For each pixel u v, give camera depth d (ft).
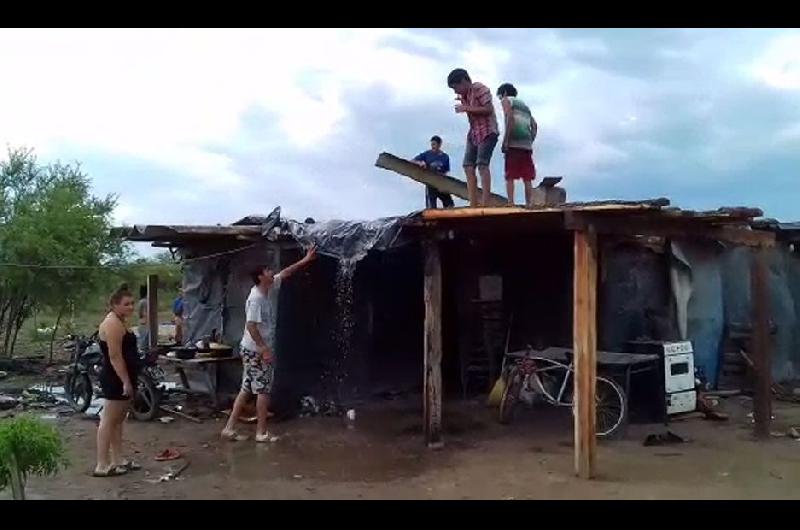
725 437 33.58
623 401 32.96
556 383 35.58
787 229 44.93
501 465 29.07
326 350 40.86
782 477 27.02
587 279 26.78
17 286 59.36
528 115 36.70
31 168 66.64
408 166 41.24
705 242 44.78
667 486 25.88
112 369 27.35
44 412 40.52
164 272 73.46
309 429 35.83
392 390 44.04
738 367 44.80
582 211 26.27
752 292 33.83
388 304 44.04
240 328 40.96
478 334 45.80
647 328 43.47
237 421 37.42
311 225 35.29
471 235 36.88
